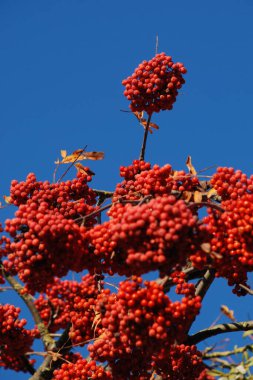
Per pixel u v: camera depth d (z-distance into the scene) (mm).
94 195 8344
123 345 6434
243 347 7426
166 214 5613
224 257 6352
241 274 7383
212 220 6379
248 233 6176
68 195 7781
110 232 6453
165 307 5922
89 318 7871
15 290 8094
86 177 8234
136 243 5684
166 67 8555
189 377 7344
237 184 6730
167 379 7395
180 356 7355
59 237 6188
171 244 5539
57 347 8125
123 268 6605
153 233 5562
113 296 6535
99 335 7547
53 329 9039
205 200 7648
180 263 5797
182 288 7203
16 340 8156
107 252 6492
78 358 8297
